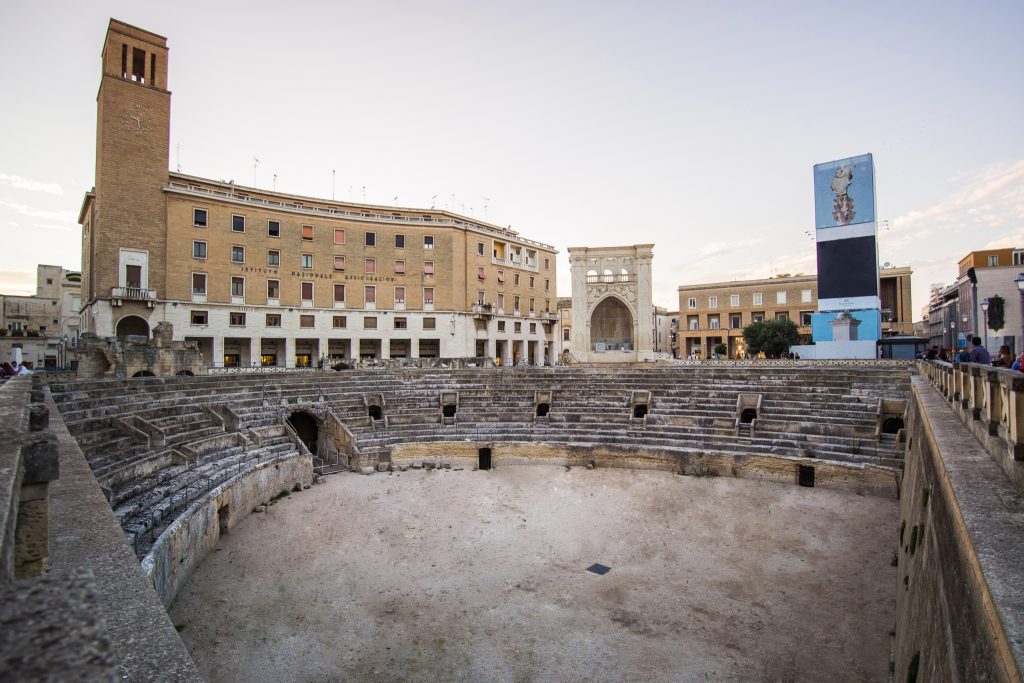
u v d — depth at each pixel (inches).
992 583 167.8
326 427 1295.5
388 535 816.9
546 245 3282.5
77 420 810.2
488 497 1000.9
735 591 633.0
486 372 1610.5
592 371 1582.2
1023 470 251.9
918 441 603.5
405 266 2539.4
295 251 2300.7
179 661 167.9
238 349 2198.6
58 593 78.4
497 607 606.2
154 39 2036.2
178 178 2212.1
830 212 1985.7
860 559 699.4
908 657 368.2
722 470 1089.4
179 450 907.4
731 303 3750.0
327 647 530.0
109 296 1882.4
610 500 971.3
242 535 812.0
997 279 1809.8
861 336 1913.1
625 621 575.5
